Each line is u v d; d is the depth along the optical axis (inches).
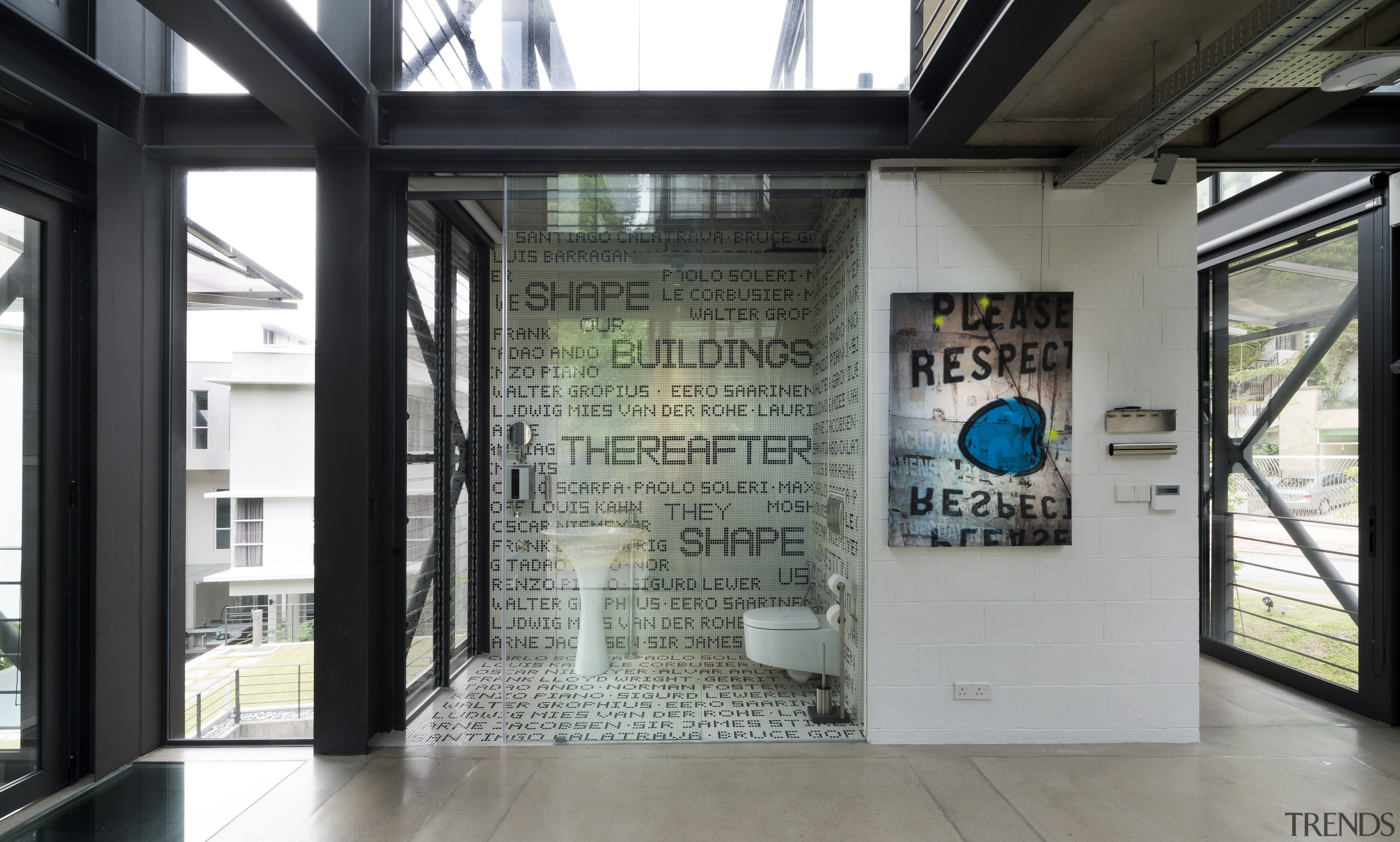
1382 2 64.4
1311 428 136.8
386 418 116.1
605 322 118.8
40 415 97.2
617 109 113.4
